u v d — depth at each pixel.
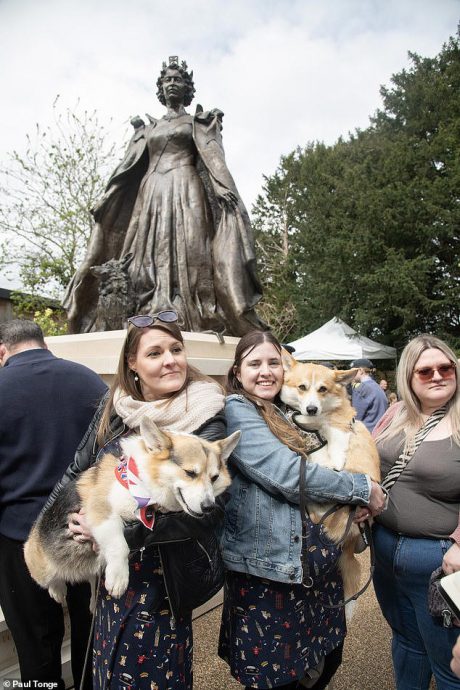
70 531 1.75
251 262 5.40
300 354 15.04
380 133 24.88
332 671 2.14
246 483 2.02
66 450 2.46
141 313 5.34
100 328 5.34
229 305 5.31
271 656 1.88
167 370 1.93
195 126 5.60
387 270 18.94
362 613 3.79
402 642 2.35
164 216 5.46
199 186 5.61
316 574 1.91
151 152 5.71
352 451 2.26
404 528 2.19
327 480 1.91
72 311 5.89
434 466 2.14
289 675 1.88
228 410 2.12
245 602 1.95
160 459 1.69
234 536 1.98
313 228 23.52
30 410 2.41
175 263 5.45
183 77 5.75
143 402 1.94
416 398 2.35
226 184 5.38
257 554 1.91
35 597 2.38
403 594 2.30
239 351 2.28
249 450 1.97
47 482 2.41
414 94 23.11
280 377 2.27
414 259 19.06
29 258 16.89
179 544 1.71
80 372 2.61
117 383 2.04
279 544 1.90
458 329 19.84
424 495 2.18
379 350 15.67
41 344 2.71
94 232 5.88
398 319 20.70
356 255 20.33
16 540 2.37
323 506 2.02
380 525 2.35
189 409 1.92
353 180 22.47
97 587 1.92
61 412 2.47
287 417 2.40
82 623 2.47
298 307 23.75
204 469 1.70
